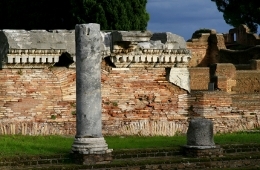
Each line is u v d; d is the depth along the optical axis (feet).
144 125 97.30
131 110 97.25
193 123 74.54
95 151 70.13
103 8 157.58
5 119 92.32
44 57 93.71
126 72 97.66
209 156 73.56
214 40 203.21
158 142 82.94
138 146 78.59
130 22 159.74
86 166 67.31
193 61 204.54
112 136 94.07
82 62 72.18
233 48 216.33
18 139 84.69
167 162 69.31
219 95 100.48
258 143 81.15
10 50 91.50
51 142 82.58
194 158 72.23
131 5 160.04
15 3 173.47
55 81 94.58
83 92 71.82
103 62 97.14
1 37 92.63
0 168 66.18
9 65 92.43
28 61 92.94
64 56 95.71
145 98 98.02
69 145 79.51
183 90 99.60
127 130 96.63
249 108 102.06
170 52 98.78
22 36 92.63
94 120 71.46
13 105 92.63
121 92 97.14
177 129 98.48
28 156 70.03
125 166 67.82
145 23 162.30
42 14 170.40
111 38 96.84
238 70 155.33
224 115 100.68
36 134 92.73
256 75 153.58
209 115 99.91
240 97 106.52
